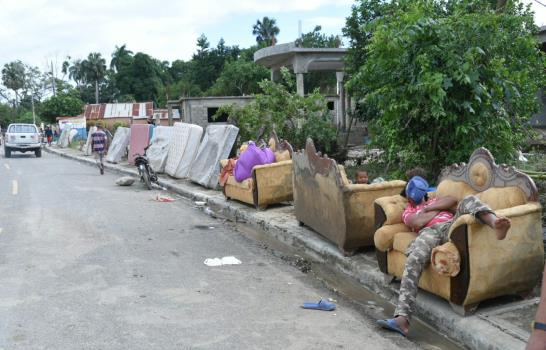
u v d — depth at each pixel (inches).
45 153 1407.5
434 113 261.4
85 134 1674.5
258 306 205.2
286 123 603.8
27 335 175.0
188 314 195.2
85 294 216.4
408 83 280.8
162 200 487.2
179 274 247.0
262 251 296.4
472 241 170.6
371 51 301.4
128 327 182.1
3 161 1055.0
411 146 314.0
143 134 825.5
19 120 3575.3
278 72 890.1
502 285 178.9
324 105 588.1
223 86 2571.4
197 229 354.6
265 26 3843.5
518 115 320.5
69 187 591.2
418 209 205.6
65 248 294.5
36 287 225.0
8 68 4355.3
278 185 395.9
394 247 208.2
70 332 177.6
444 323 181.2
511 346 154.8
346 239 256.8
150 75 3777.1
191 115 1114.1
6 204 461.4
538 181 303.3
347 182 258.7
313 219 302.7
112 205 457.4
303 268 262.1
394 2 315.9
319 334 178.4
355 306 208.5
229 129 534.0
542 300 82.5
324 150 583.2
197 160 578.2
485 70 272.5
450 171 217.6
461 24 270.5
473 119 276.7
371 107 412.2
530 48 299.3
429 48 267.4
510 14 306.8
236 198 434.0
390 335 179.3
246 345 168.4
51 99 2578.7
